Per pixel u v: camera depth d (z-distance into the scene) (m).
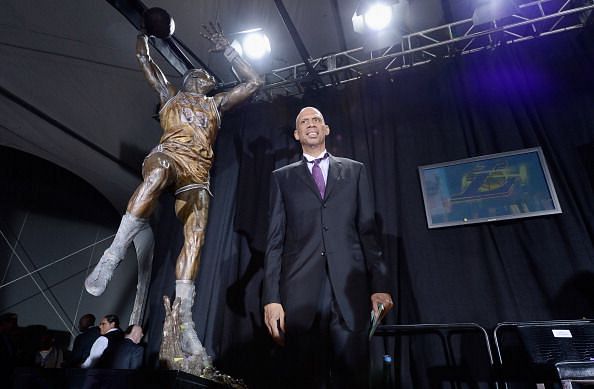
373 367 2.65
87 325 3.79
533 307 2.62
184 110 2.30
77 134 3.62
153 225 4.29
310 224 1.47
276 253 1.51
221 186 3.92
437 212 3.08
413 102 3.66
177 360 1.71
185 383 1.30
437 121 3.50
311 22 3.83
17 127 3.43
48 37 3.14
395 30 3.63
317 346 1.29
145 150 4.30
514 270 2.77
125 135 4.05
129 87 3.85
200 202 2.19
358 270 1.38
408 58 3.89
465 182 3.11
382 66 3.89
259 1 3.58
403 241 3.10
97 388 1.23
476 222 2.95
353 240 1.46
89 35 3.30
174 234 3.90
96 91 3.65
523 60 3.46
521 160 3.03
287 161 3.77
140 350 3.02
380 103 3.76
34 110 3.30
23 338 3.88
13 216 4.17
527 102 3.26
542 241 2.78
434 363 2.62
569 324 1.93
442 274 2.89
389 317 2.79
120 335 3.37
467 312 2.71
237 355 3.06
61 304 4.23
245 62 2.56
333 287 1.33
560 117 3.12
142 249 4.39
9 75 3.08
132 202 1.91
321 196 1.55
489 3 3.37
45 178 4.46
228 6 3.58
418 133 3.50
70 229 4.52
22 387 1.24
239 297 3.29
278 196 1.62
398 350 2.72
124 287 4.58
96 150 3.84
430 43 4.01
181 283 2.02
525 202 2.89
